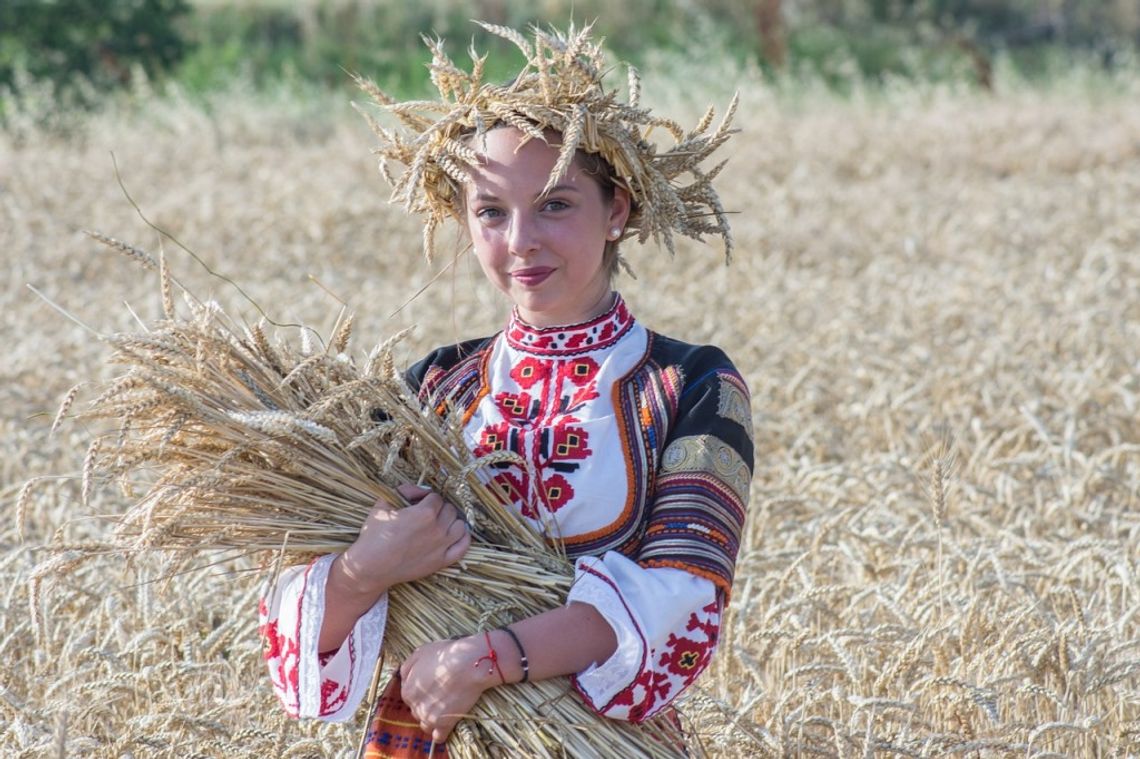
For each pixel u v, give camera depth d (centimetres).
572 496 373
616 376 383
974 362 1103
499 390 392
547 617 361
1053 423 941
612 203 389
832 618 607
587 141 370
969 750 488
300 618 371
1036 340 1156
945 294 1363
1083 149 2330
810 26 3966
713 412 373
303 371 384
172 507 376
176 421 365
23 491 376
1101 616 620
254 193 1956
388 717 382
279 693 380
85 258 1634
